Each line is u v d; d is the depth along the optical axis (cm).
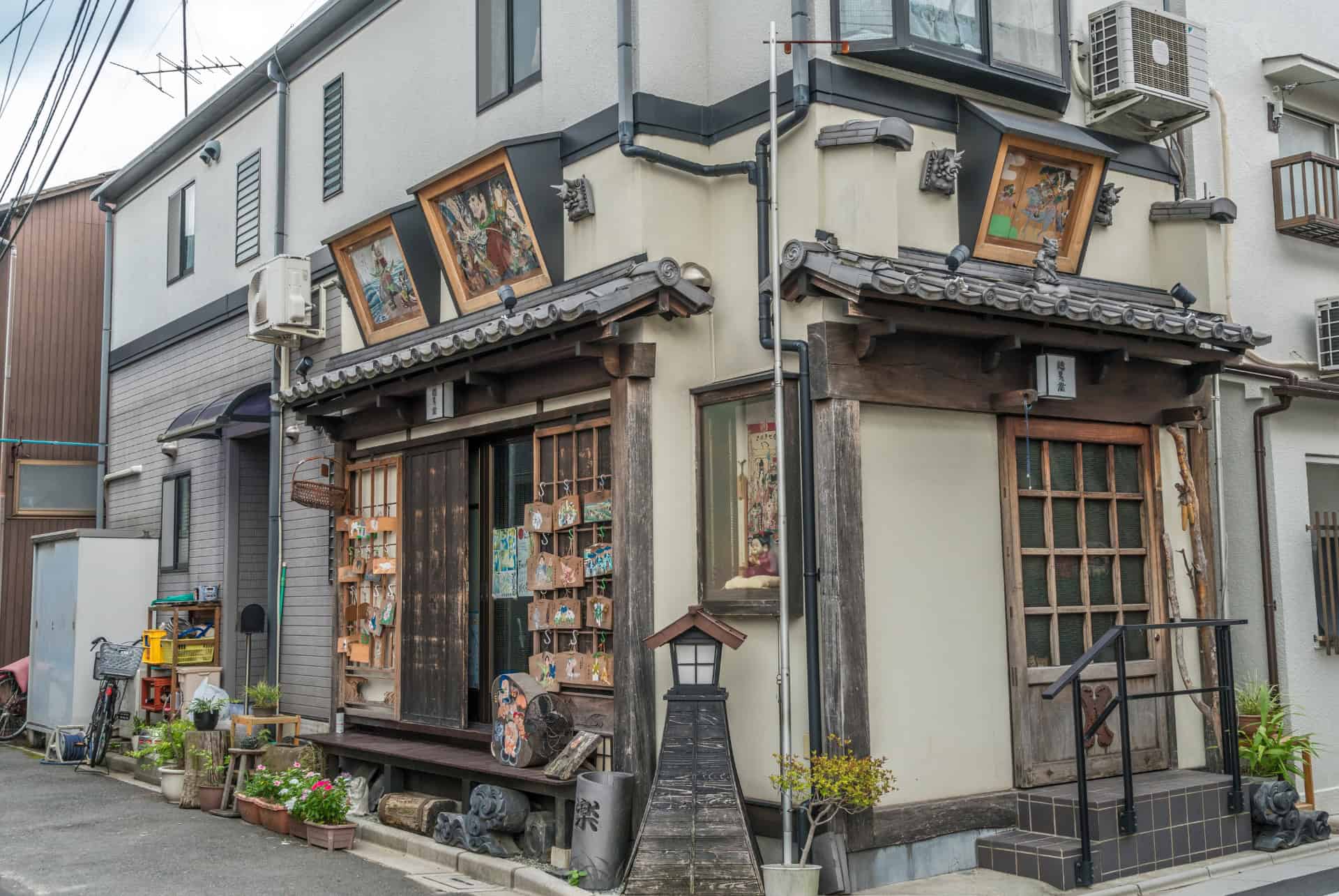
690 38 796
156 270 1514
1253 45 1027
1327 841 807
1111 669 796
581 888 671
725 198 770
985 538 753
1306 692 934
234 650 1281
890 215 708
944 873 700
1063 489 797
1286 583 934
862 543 690
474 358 809
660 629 729
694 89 795
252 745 949
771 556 714
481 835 754
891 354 710
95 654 1326
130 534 1378
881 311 668
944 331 701
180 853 794
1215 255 877
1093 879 678
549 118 859
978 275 763
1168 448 854
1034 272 793
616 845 684
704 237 775
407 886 709
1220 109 984
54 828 883
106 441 1631
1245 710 873
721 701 676
